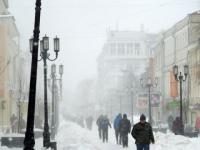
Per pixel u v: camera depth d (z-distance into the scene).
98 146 46.94
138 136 29.91
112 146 48.53
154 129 62.44
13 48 91.06
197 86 87.31
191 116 88.81
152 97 75.62
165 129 62.59
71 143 47.41
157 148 40.28
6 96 79.06
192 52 91.56
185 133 54.81
